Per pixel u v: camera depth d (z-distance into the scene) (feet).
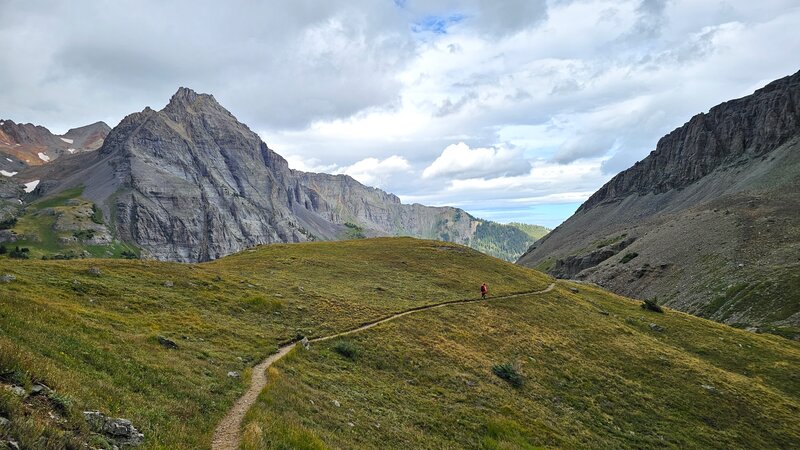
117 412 55.06
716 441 144.46
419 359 149.59
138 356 83.92
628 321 279.90
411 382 132.46
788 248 467.52
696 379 188.75
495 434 113.91
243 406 78.18
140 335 102.12
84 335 83.76
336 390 108.58
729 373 206.39
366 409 102.94
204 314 143.54
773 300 387.75
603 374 179.93
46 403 46.03
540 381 161.79
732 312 409.49
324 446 67.26
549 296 296.51
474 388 138.82
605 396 161.38
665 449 134.31
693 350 243.40
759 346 256.93
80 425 44.68
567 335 219.20
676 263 580.30
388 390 120.67
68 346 72.95
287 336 141.69
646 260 639.76
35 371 50.83
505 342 190.60
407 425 102.53
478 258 385.29
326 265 294.46
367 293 229.25
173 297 152.66
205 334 123.95
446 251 391.65
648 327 274.98
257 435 60.59
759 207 622.13
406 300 227.20
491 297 265.54
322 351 135.54
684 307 471.62
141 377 74.64
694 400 170.19
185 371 86.02
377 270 299.38
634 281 605.73
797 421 165.37
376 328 168.86
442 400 125.49
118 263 181.98
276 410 78.07
